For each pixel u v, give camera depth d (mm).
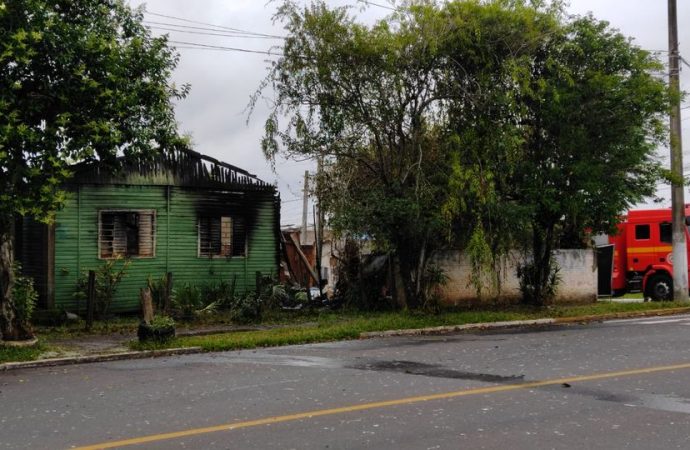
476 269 18547
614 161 18844
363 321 17234
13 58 11961
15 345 12945
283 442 6652
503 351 12688
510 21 17703
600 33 19125
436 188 17656
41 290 19188
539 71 19156
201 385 9609
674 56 21875
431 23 17328
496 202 17969
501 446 6500
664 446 6492
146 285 20281
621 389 9055
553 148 19141
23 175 12203
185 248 21000
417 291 19141
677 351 12305
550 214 19828
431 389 9117
